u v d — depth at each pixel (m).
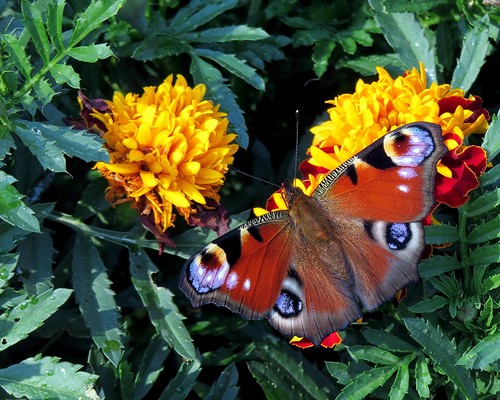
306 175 0.58
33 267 0.57
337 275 0.55
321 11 0.62
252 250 0.55
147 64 0.63
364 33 0.62
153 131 0.56
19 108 0.58
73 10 0.61
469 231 0.57
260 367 0.58
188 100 0.57
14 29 0.58
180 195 0.56
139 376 0.57
